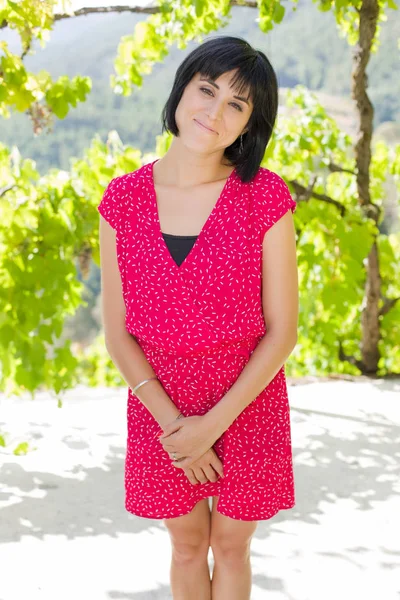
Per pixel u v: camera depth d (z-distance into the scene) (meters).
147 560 3.08
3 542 3.23
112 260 2.17
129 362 2.13
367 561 3.07
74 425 4.96
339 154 6.52
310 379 6.45
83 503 3.68
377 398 5.74
